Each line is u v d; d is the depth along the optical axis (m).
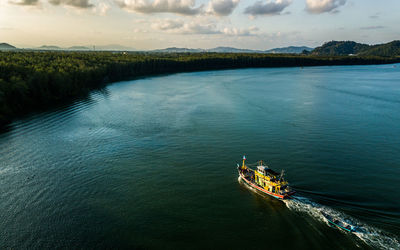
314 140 86.62
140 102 154.50
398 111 123.81
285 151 78.44
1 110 116.25
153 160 74.69
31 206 55.09
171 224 48.62
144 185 61.88
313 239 44.06
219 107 137.88
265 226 47.56
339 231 45.44
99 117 120.81
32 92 144.12
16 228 48.72
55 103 151.25
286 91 187.75
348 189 57.81
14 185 63.22
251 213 51.16
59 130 102.62
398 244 41.94
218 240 44.72
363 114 118.62
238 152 78.50
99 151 81.88
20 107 131.62
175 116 121.25
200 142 87.06
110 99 164.12
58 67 192.75
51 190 60.84
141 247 43.56
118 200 56.34
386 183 60.09
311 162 70.94
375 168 67.19
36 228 48.62
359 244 42.38
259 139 88.50
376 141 85.06
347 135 90.88
